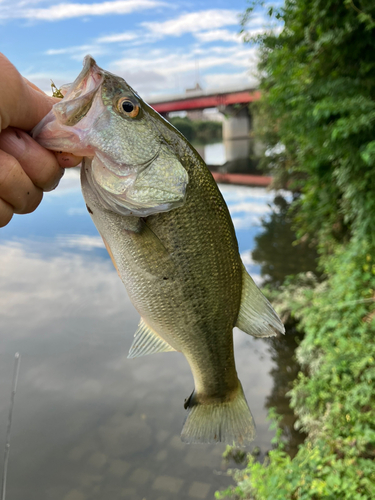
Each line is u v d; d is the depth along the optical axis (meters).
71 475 0.72
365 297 0.78
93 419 0.86
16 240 2.05
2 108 0.17
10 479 0.72
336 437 0.53
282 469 0.53
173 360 1.07
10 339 1.21
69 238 2.05
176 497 0.64
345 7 0.76
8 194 0.18
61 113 0.19
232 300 0.27
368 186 0.80
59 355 1.12
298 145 1.29
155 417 0.85
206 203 0.24
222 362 0.28
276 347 1.03
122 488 0.68
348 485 0.42
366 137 0.74
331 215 1.12
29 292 1.52
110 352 1.12
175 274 0.24
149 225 0.23
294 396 0.71
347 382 0.61
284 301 1.07
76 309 1.34
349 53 0.80
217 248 0.25
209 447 0.74
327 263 1.07
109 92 0.21
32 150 0.18
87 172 0.22
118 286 1.55
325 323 0.78
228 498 0.60
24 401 0.94
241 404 0.29
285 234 2.04
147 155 0.22
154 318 0.25
